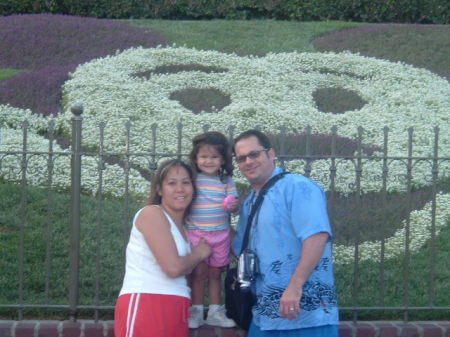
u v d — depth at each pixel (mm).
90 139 6195
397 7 12000
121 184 5281
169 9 12086
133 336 2922
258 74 8219
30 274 4082
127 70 8305
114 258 4277
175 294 2982
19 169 5336
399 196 5395
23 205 3664
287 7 12117
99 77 7832
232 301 3240
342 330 3600
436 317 3822
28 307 3670
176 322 2975
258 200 3107
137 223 3037
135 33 10195
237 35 10438
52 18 10695
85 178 5352
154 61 8609
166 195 3111
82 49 9516
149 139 6223
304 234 2922
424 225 4848
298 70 8586
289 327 2979
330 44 9977
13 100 7238
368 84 8172
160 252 2953
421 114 7230
